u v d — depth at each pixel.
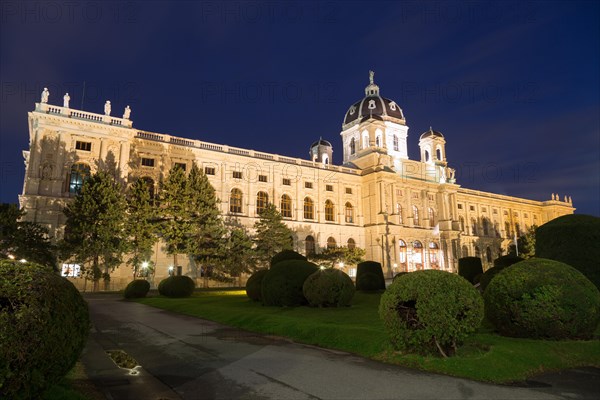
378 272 39.72
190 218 50.03
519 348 11.48
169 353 12.73
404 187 84.56
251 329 17.45
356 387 9.04
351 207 79.12
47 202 46.69
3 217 36.69
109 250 43.53
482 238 100.62
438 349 11.12
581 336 12.66
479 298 11.25
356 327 14.83
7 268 6.42
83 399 7.57
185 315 23.38
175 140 59.97
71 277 45.41
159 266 52.53
